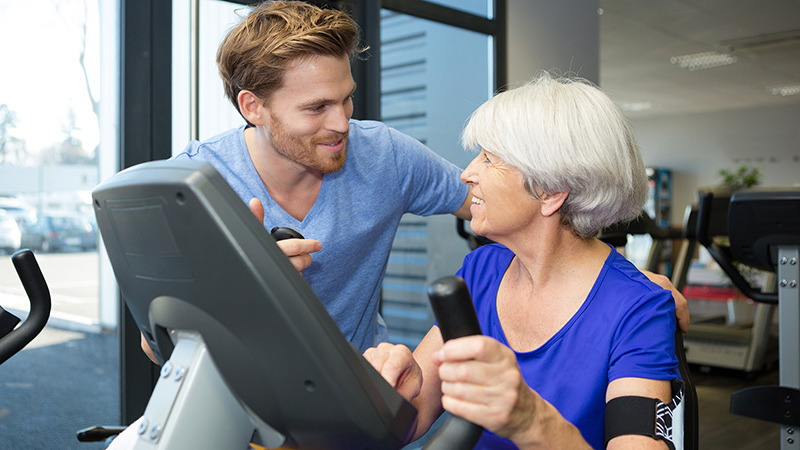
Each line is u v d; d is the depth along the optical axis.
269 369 0.52
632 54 7.99
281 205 1.19
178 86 2.40
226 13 2.50
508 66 3.85
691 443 0.98
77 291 2.38
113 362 2.42
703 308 7.20
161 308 0.57
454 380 0.54
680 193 12.72
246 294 0.49
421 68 3.44
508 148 0.85
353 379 0.50
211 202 0.47
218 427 0.58
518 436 0.58
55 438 2.37
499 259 1.03
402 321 3.43
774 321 6.00
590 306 0.87
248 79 1.02
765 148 11.77
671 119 12.78
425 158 1.36
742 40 7.35
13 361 2.34
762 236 1.96
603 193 0.84
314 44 0.96
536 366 0.90
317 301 0.49
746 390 1.97
